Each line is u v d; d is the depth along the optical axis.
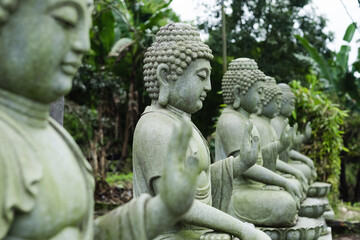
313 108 9.52
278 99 6.88
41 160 1.92
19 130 1.90
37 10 1.87
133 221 2.15
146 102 13.19
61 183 1.96
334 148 9.79
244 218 5.29
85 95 11.30
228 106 5.66
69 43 1.95
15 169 1.81
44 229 1.89
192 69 3.91
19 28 1.86
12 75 1.89
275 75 13.47
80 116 10.45
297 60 13.61
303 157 8.27
